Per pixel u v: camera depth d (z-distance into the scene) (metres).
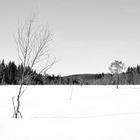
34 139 7.87
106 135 8.54
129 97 34.12
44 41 14.41
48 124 10.47
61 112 17.03
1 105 22.95
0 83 85.94
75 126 10.16
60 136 8.33
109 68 75.44
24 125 10.04
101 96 36.50
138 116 13.76
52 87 67.25
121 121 11.77
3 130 9.03
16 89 53.22
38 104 23.86
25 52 14.37
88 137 8.24
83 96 36.62
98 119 12.55
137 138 8.15
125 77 109.31
